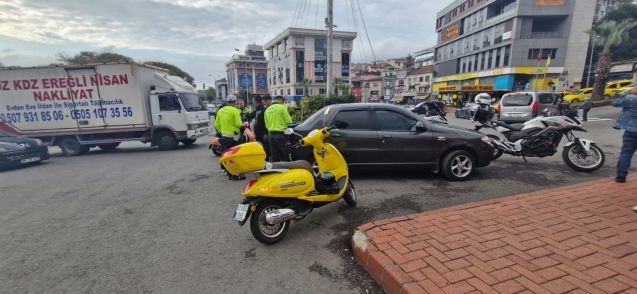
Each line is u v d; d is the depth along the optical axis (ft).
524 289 7.33
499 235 10.11
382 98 186.19
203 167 25.73
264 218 10.96
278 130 20.35
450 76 165.48
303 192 12.09
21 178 24.08
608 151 25.04
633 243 9.21
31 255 11.03
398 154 18.39
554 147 20.22
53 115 34.83
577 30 115.44
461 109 75.46
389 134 18.33
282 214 11.04
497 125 22.30
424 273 8.17
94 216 14.82
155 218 14.33
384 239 10.19
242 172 11.21
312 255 10.53
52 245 11.80
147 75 35.96
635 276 7.59
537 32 118.93
